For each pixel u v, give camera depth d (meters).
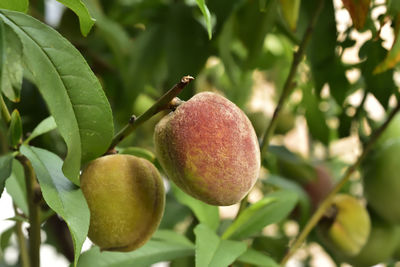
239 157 0.50
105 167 0.52
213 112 0.50
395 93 0.70
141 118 0.52
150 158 0.61
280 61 0.99
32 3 0.89
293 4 0.66
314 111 0.79
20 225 0.64
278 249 0.82
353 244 0.74
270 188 0.92
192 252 0.60
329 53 0.72
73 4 0.49
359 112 0.75
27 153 0.51
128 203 0.52
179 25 0.81
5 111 0.53
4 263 0.98
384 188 0.74
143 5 0.88
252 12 0.75
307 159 0.88
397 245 0.79
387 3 0.58
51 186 0.49
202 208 0.63
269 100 1.07
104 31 0.82
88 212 0.49
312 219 0.68
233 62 0.91
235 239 0.60
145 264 0.59
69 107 0.49
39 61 0.48
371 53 0.69
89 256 0.58
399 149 0.75
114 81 0.91
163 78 0.91
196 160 0.50
